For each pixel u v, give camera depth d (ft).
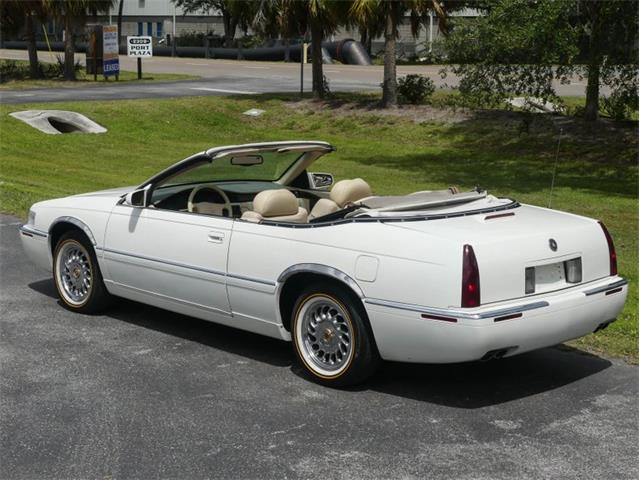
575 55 62.39
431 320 17.13
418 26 89.10
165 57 193.67
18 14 126.11
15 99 93.30
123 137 79.20
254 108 96.17
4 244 33.68
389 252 17.78
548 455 15.64
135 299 23.47
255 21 97.66
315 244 18.90
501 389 19.07
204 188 23.53
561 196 55.88
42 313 24.63
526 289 17.85
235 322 21.02
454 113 86.74
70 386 18.92
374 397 18.49
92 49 125.90
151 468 15.03
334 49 171.53
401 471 14.93
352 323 18.42
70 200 25.07
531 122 79.61
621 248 38.55
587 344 22.24
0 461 15.26
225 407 17.81
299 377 19.70
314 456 15.52
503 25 61.87
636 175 64.59
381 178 63.57
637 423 17.20
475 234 17.74
